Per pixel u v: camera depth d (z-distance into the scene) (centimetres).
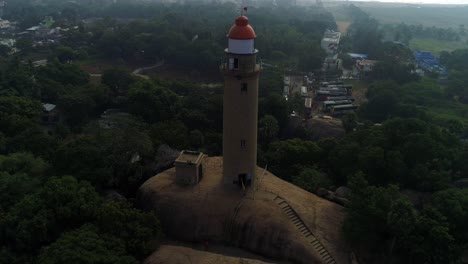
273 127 9744
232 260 4878
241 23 5406
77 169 6262
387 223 5056
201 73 18400
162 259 4806
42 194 5362
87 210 5219
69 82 14088
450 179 6894
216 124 10450
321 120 11212
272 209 5572
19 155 6850
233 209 5628
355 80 18362
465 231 5578
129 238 4947
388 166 6612
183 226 5631
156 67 19188
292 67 19250
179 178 6141
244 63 5494
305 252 5059
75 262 4147
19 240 4838
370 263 5212
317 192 6500
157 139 8050
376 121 12912
